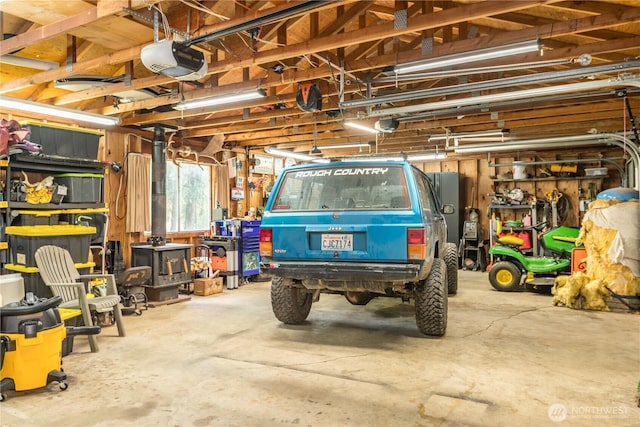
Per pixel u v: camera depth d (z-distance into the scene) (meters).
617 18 3.30
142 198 6.86
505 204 9.32
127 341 4.11
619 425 2.42
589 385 2.99
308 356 3.63
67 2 3.47
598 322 4.80
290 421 2.47
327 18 5.38
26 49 4.84
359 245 3.77
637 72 4.50
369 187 4.15
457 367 3.35
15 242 4.41
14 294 3.93
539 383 3.03
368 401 2.73
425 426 2.40
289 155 9.34
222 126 7.68
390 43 5.66
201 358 3.60
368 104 4.84
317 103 5.15
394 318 4.99
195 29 4.15
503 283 6.90
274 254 4.05
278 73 4.81
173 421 2.48
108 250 5.68
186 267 6.21
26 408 2.66
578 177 8.97
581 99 5.65
